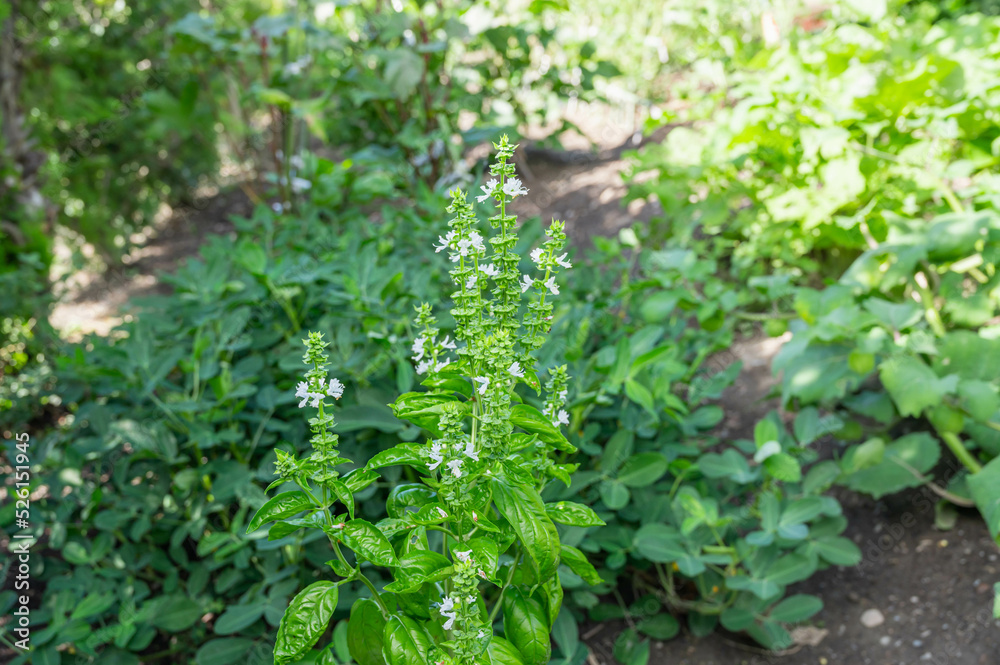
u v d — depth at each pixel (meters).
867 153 3.19
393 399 2.19
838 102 3.26
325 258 2.79
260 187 5.91
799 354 2.47
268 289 2.61
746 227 3.62
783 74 3.54
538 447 1.47
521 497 1.31
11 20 4.95
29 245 4.74
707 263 2.76
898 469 2.41
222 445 2.38
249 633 2.10
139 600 2.17
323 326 2.36
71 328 4.57
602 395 2.15
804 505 2.08
